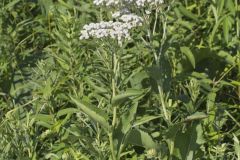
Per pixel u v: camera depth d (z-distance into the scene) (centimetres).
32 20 805
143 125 605
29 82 670
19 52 762
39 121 584
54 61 695
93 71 621
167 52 670
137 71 598
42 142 575
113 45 522
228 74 683
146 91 535
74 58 624
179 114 574
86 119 570
